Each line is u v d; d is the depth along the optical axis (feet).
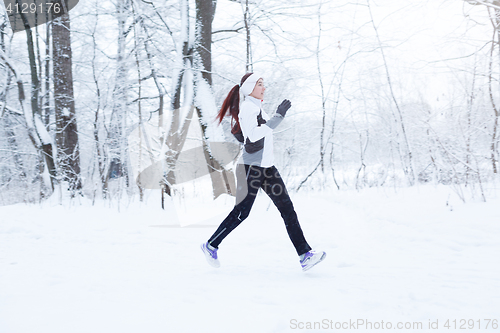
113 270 8.99
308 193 21.70
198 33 20.38
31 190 22.17
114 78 21.54
